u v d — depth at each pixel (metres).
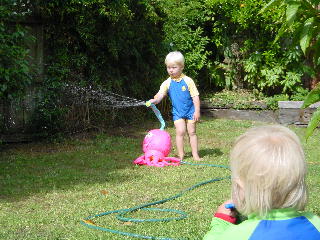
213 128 9.45
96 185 5.49
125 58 9.77
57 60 8.52
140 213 4.54
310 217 1.94
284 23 2.63
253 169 1.83
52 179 5.75
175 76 6.86
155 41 10.33
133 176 5.91
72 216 4.43
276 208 1.86
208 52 11.14
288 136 1.90
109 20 8.70
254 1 10.60
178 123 6.92
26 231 4.05
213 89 11.70
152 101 6.92
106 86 9.18
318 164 6.62
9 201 4.91
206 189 5.35
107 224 4.23
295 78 10.59
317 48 2.76
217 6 11.23
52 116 8.20
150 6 9.75
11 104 7.82
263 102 10.53
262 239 1.83
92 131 8.76
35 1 8.09
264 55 10.92
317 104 9.89
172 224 4.20
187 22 11.15
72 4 8.30
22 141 7.98
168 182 5.64
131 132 8.98
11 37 7.34
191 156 7.21
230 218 2.23
